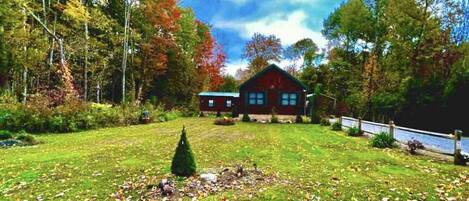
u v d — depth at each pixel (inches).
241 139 712.4
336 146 616.7
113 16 1659.7
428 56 1299.2
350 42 1988.2
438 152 496.7
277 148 582.2
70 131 847.7
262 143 648.4
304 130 955.3
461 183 348.2
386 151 559.5
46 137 727.1
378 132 705.6
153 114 1225.4
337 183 343.6
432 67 1309.1
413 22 1366.9
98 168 405.4
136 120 1112.2
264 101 1459.2
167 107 1716.3
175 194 302.7
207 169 384.2
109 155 494.3
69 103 935.7
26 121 806.5
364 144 645.9
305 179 356.5
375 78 1477.6
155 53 1711.4
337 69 1967.3
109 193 309.7
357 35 1929.1
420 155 521.3
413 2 1350.9
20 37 1082.1
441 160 479.2
